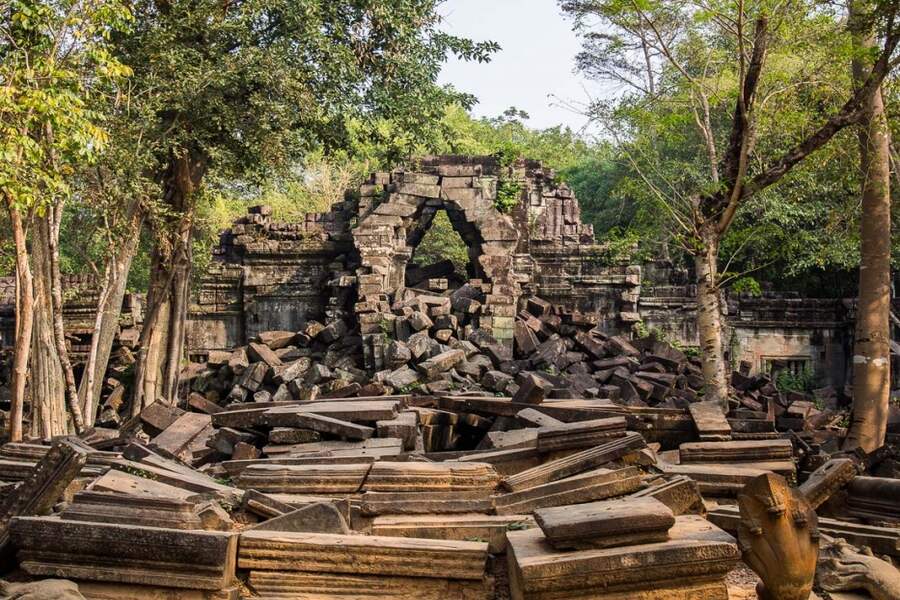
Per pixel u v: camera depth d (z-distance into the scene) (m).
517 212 29.47
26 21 13.88
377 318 24.83
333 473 8.10
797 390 31.47
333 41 19.62
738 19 15.31
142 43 18.12
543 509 6.34
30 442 9.87
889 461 11.62
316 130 20.91
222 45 19.06
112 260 17.91
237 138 19.86
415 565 6.02
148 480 7.51
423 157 28.91
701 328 16.08
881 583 6.50
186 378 24.09
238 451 10.55
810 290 38.00
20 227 15.42
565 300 30.22
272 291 30.25
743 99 15.76
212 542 5.79
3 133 13.48
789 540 5.46
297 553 6.05
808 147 15.65
